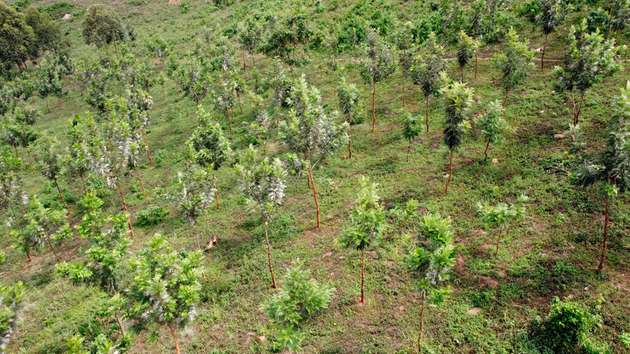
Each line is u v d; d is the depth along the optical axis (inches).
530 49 2272.4
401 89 2346.2
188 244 1568.7
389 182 1651.1
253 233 1566.2
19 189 2015.3
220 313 1254.3
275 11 3518.7
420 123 1759.4
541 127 1713.8
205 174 1537.9
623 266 1130.0
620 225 1240.8
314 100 1462.8
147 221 1782.7
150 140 2504.9
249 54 3282.5
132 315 1089.4
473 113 1883.6
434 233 953.5
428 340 1053.2
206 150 1802.4
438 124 1959.9
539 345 987.3
